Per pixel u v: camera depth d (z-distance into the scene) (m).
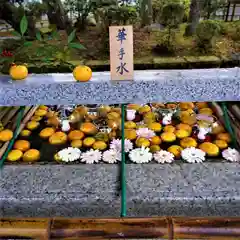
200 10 2.03
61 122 1.28
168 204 0.88
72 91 1.11
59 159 1.05
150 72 1.21
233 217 0.88
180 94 1.11
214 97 1.12
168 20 1.94
